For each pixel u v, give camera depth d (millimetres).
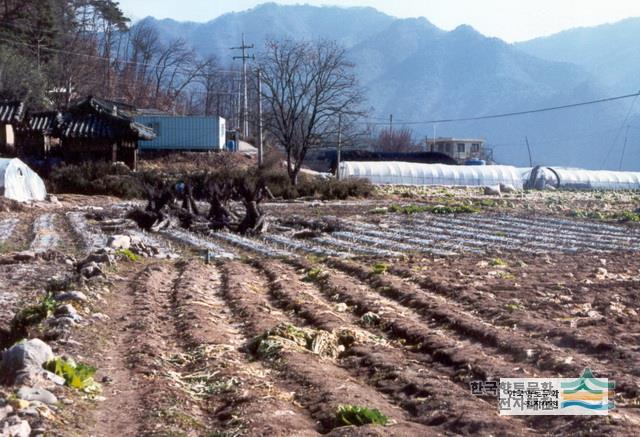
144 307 12492
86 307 11945
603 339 10117
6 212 31125
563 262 18641
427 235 25422
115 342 10242
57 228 26172
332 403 7535
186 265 17625
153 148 60531
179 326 11211
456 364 9164
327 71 57156
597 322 11336
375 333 11039
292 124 53031
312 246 22297
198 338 10258
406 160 72625
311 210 36469
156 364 9039
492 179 60500
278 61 55531
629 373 8734
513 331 10898
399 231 26750
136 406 7582
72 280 14094
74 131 47281
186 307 12453
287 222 28891
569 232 26891
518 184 61625
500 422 7023
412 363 9359
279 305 13148
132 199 41188
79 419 7031
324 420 7180
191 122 60719
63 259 17938
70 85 71625
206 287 14852
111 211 31609
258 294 14242
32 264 17125
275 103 57812
